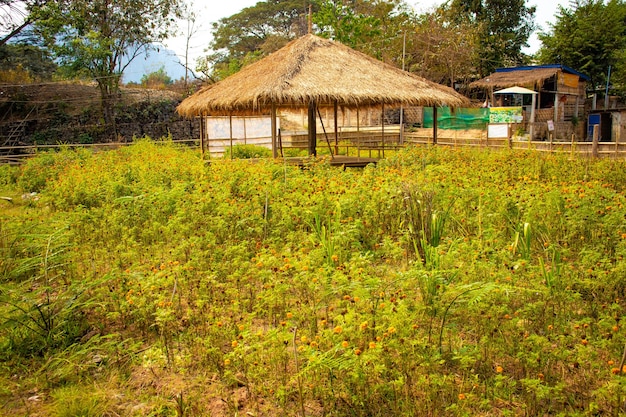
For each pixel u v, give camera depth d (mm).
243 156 17641
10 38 29688
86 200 8422
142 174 9547
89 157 14148
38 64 34812
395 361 3229
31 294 4355
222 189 7832
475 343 3781
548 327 3609
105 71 28703
